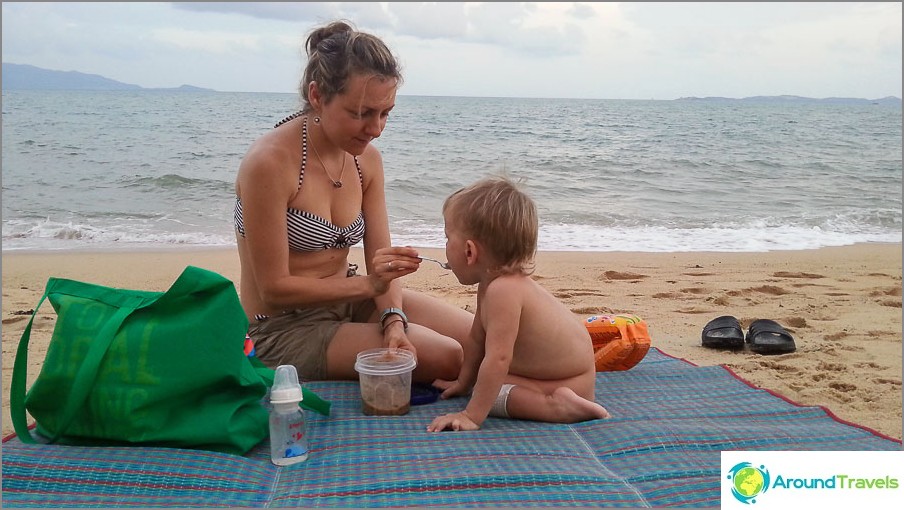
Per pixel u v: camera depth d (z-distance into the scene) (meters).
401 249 2.85
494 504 1.95
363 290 2.91
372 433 2.50
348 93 2.65
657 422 2.61
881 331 4.88
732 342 4.43
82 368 2.19
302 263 3.03
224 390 2.36
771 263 7.50
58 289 2.43
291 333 3.08
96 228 8.92
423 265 7.27
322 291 2.87
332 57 2.67
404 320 3.07
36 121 25.91
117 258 7.38
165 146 18.11
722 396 3.02
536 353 2.69
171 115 31.94
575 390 2.77
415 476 2.11
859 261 7.62
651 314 5.43
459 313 3.35
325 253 3.06
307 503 1.97
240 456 2.23
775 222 10.20
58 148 17.00
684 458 2.28
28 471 2.03
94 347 2.21
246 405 2.43
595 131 29.17
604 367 3.43
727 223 10.10
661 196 12.53
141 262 7.19
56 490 1.98
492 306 2.61
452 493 2.02
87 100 53.88
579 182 14.05
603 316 3.51
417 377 3.13
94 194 11.19
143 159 15.41
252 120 28.83
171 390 2.23
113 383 2.22
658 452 2.32
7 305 5.48
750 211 11.07
